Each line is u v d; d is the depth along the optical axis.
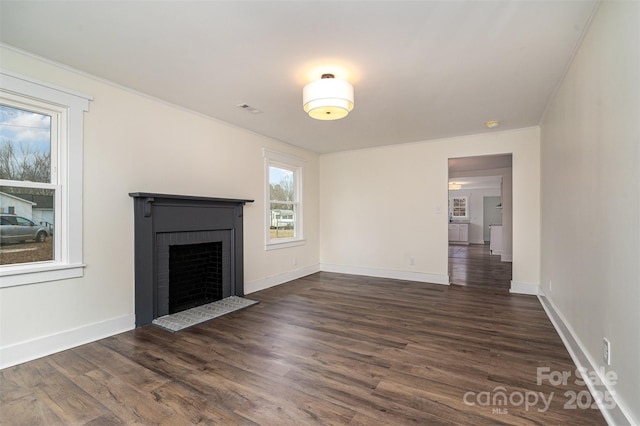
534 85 2.82
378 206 5.42
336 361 2.29
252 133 4.37
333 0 1.71
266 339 2.69
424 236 5.02
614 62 1.58
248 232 4.29
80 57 2.35
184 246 3.68
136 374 2.09
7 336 2.20
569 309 2.51
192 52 2.28
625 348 1.46
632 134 1.39
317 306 3.67
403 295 4.18
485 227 12.06
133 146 2.97
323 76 2.63
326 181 5.94
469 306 3.67
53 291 2.42
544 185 3.76
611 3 1.61
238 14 1.84
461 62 2.40
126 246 2.91
